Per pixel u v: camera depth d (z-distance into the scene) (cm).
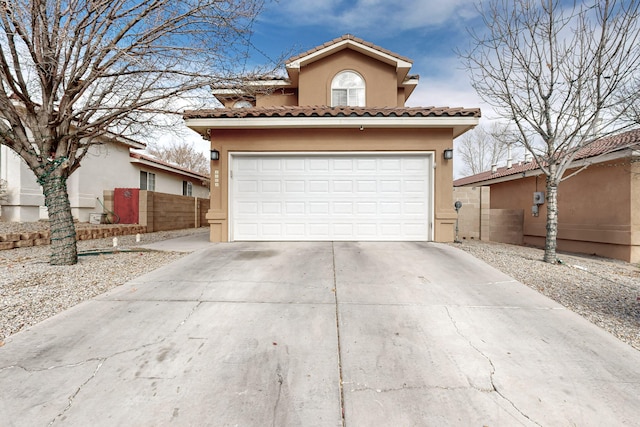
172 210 1505
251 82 723
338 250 744
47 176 595
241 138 879
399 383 270
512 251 871
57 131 628
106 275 545
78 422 224
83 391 254
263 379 273
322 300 441
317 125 844
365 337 343
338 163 890
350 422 228
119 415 231
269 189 895
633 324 381
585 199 985
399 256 682
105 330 350
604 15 632
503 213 1161
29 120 592
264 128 873
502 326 371
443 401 248
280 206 892
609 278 588
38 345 317
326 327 364
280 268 589
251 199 895
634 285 540
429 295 463
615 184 883
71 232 618
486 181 1493
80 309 402
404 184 886
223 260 645
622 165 861
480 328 366
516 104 752
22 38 543
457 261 644
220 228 878
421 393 257
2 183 1052
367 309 413
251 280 520
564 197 1069
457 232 1116
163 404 242
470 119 823
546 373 284
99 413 232
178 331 351
